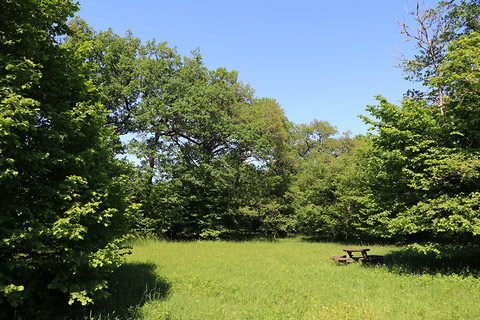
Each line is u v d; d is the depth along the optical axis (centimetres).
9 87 480
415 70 1280
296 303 655
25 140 552
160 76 2247
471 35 990
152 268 1014
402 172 1024
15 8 545
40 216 534
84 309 589
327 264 1195
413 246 990
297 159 3067
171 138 2278
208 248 1708
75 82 622
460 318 547
